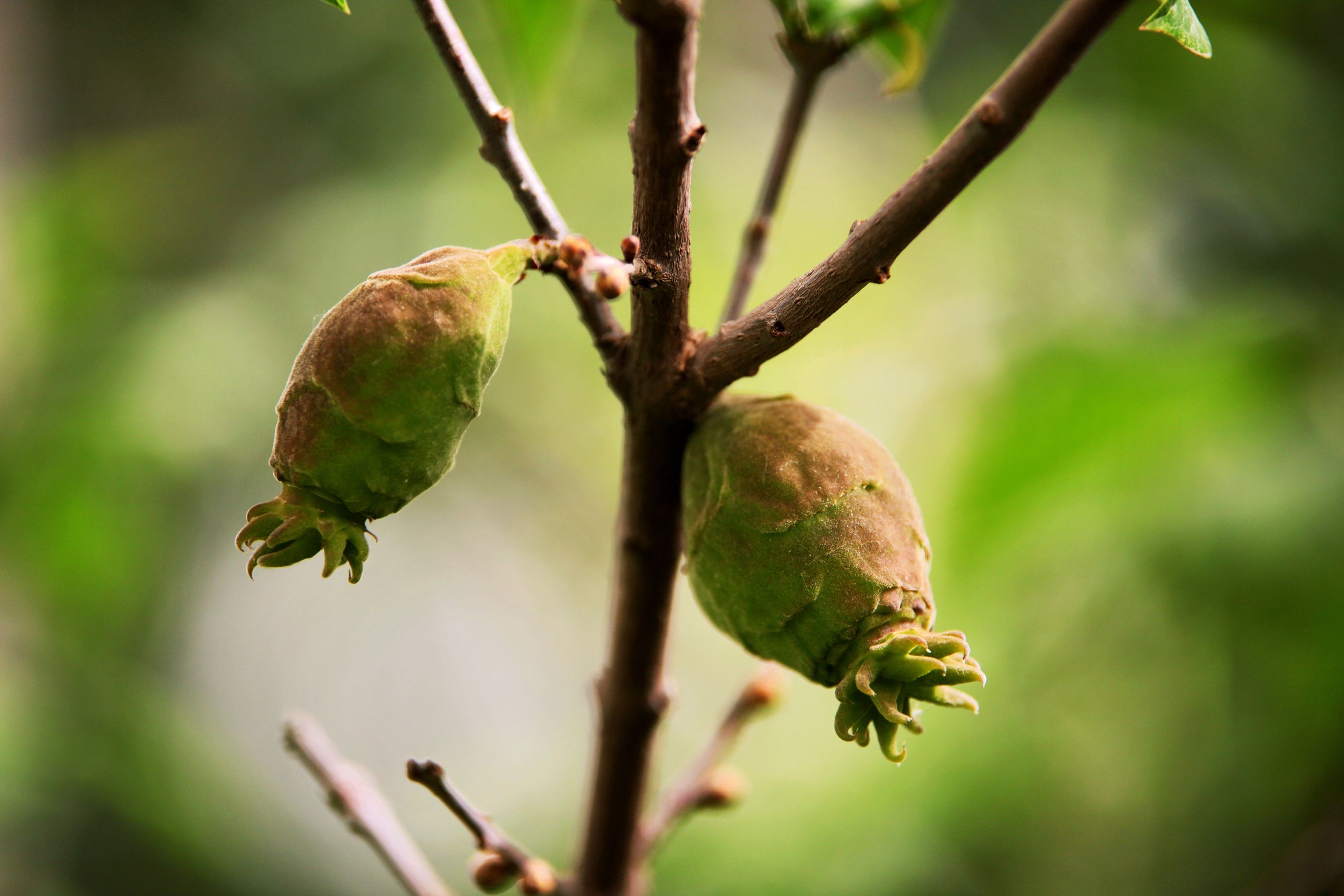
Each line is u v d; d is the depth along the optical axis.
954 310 1.20
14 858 0.96
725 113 1.35
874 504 0.55
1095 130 1.11
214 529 1.29
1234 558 0.77
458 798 0.57
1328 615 0.76
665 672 0.58
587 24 1.30
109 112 1.37
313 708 1.48
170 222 1.27
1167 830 0.90
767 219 0.59
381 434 0.54
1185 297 0.94
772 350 0.55
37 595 1.01
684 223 0.55
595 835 0.58
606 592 1.46
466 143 1.29
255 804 1.08
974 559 0.71
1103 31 0.54
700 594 0.56
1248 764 0.85
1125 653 0.86
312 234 1.27
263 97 1.40
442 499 1.43
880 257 0.54
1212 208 1.02
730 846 0.95
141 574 1.08
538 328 1.32
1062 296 1.08
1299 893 0.67
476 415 0.55
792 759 1.05
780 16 0.59
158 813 0.97
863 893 0.89
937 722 0.92
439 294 0.54
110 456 1.02
